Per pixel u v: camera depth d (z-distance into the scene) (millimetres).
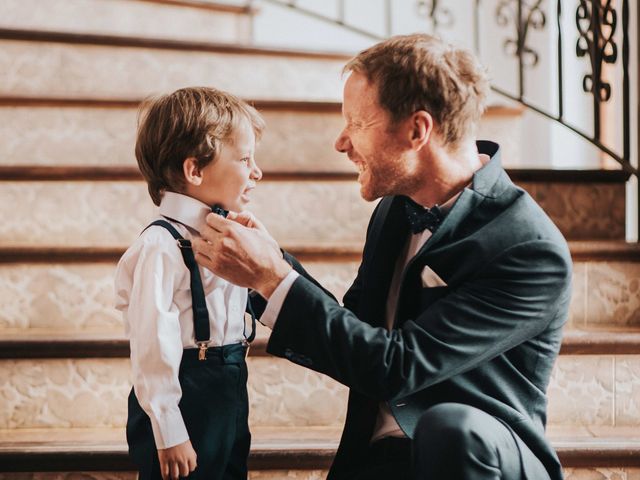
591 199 2674
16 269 2338
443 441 1389
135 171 2584
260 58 3393
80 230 2582
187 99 1716
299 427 2174
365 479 1586
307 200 2668
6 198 2557
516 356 1529
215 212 1727
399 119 1492
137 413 1696
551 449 1500
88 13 3545
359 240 2688
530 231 1482
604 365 2174
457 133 1515
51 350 2125
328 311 1454
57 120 2842
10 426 2131
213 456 1658
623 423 2180
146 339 1588
